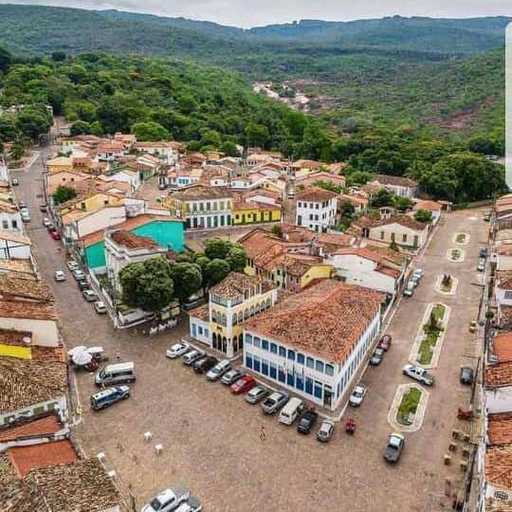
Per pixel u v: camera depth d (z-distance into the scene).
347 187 155.25
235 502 46.62
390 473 50.00
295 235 105.56
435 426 56.59
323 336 61.22
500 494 38.66
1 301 62.94
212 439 54.25
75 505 35.69
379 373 66.31
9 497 37.19
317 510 45.84
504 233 103.38
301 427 55.16
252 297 70.44
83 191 119.62
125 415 57.59
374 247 100.06
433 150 193.25
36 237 107.38
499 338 57.59
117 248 82.62
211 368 66.06
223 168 163.12
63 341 71.25
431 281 95.94
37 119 186.00
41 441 47.72
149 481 48.78
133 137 188.50
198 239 114.00
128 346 71.06
